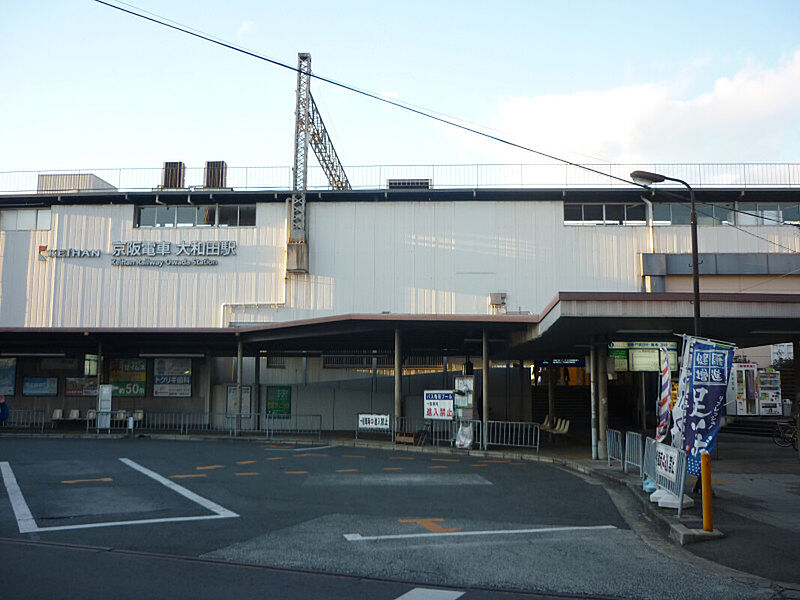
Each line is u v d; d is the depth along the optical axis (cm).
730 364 1222
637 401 3322
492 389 3312
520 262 3122
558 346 2367
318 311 3142
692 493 1252
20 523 999
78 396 3125
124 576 701
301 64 3325
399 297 3131
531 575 730
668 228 3128
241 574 718
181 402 3122
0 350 3100
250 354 3144
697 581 707
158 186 3331
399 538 912
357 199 3209
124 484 1397
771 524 986
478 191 3127
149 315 3197
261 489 1352
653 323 1636
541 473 1667
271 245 3198
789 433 2259
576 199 3180
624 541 906
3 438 2548
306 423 3084
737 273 3083
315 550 838
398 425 2425
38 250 3284
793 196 3138
